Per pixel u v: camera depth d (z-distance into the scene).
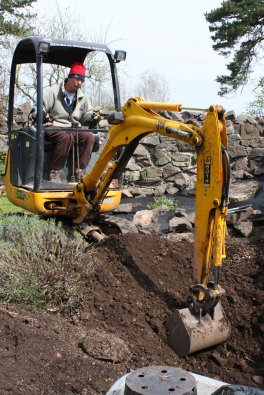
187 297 4.05
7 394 2.79
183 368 3.51
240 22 17.34
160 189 10.70
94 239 5.60
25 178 6.06
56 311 4.06
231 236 6.08
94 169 5.23
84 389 2.99
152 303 4.20
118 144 4.77
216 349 3.77
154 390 2.36
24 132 5.86
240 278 4.50
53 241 4.69
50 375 3.07
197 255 3.68
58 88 5.91
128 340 3.72
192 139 3.65
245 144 11.25
